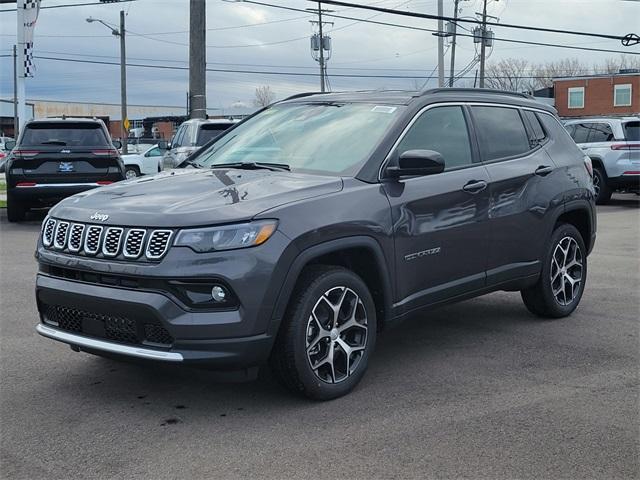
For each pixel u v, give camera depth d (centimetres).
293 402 447
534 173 604
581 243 666
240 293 396
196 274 390
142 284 400
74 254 429
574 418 425
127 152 4134
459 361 534
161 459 371
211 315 394
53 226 452
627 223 1397
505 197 572
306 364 429
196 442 391
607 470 361
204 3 1866
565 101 5847
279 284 407
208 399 455
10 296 739
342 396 457
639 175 1662
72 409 439
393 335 607
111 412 434
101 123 1338
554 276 643
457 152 549
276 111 599
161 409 438
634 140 1678
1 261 938
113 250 411
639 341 587
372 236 459
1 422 418
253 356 405
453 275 532
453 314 679
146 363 406
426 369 515
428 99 541
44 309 460
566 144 670
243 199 422
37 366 518
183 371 420
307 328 427
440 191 514
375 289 481
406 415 428
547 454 378
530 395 463
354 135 513
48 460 371
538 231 609
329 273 439
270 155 528
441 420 421
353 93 583
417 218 495
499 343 580
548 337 598
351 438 396
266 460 369
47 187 1277
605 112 5672
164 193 446
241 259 397
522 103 640
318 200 437
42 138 1290
